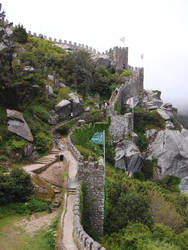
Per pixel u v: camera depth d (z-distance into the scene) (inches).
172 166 1737.2
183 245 756.6
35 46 2342.5
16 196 733.9
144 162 1760.6
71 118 1603.1
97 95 2110.0
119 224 819.4
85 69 2079.2
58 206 743.1
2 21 1378.0
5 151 966.4
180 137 1833.2
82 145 1412.4
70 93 1742.1
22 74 1298.0
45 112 1433.3
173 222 1037.2
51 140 1243.2
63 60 2119.8
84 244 481.7
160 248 646.5
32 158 1042.1
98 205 808.3
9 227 632.4
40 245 559.5
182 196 1460.4
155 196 1184.8
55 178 883.4
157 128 1939.0
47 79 1819.6
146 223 828.6
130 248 674.8
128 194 920.3
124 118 1674.5
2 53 1238.9
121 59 2955.2
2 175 744.3
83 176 812.0
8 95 1179.3
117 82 2356.1
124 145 1622.8
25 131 1110.4
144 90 2605.8
